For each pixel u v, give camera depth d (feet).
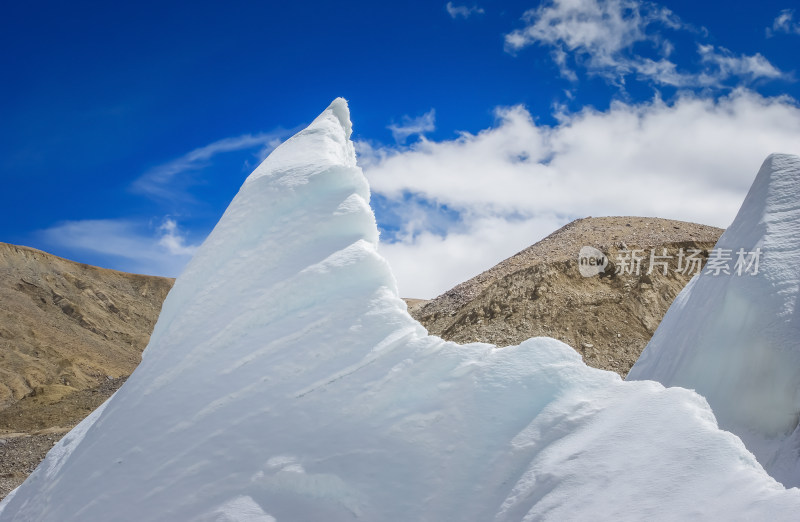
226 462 19.67
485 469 18.06
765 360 28.02
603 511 15.76
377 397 19.81
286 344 21.57
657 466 16.17
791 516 14.01
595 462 16.79
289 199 24.59
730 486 15.21
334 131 27.91
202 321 23.40
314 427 19.75
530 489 16.96
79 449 23.97
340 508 18.21
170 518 19.03
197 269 25.17
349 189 24.43
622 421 17.52
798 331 27.91
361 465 18.76
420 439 18.99
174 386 22.25
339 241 23.35
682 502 15.29
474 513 17.37
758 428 27.68
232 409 20.81
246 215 25.03
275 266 23.44
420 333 21.17
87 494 20.90
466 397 19.27
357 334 20.93
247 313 22.58
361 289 21.89
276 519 18.06
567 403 18.53
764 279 29.86
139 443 21.30
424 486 18.16
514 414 18.78
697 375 30.63
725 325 30.25
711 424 17.03
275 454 19.39
